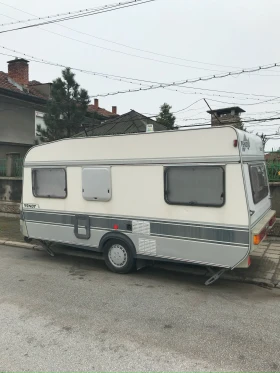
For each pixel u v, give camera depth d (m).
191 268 6.16
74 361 3.28
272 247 7.39
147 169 5.52
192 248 5.20
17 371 3.10
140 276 5.95
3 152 15.93
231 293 5.14
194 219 5.14
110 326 4.02
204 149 5.01
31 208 7.02
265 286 5.43
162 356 3.37
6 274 6.09
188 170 5.16
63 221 6.56
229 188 4.84
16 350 3.47
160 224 5.46
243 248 4.77
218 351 3.47
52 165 6.61
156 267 6.40
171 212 5.35
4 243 8.48
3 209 12.14
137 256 5.77
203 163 5.02
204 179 5.03
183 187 5.22
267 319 4.21
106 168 5.91
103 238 6.07
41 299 4.87
